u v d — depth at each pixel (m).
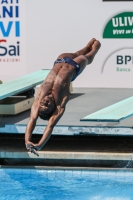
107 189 31.19
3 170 33.47
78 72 33.34
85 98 43.84
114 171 32.66
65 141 37.72
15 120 36.66
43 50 47.81
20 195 30.48
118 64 47.47
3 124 35.31
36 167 33.66
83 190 31.11
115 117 29.83
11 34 47.66
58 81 31.14
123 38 46.97
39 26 47.47
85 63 33.91
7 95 34.19
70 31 47.41
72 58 34.12
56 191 31.03
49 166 34.12
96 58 47.47
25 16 47.38
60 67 32.47
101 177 32.62
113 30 46.94
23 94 40.72
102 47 47.28
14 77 48.31
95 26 47.06
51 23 47.38
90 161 34.34
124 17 46.66
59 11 47.12
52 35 47.56
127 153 33.69
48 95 30.28
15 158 34.94
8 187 31.73
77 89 47.72
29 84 37.88
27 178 33.12
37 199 29.92
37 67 48.12
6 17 47.44
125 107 32.69
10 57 48.00
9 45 47.78
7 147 35.78
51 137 38.91
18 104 38.41
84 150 34.75
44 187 31.64
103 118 29.69
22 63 48.06
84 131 34.16
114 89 47.53
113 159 33.44
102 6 46.72
